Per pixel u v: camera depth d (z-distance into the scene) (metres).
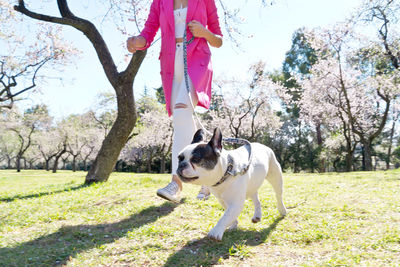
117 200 4.87
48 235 3.37
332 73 24.38
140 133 37.25
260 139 41.81
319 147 37.81
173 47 3.83
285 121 43.53
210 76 3.95
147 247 2.89
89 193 5.77
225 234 3.21
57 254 2.80
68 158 61.53
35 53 20.84
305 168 41.78
